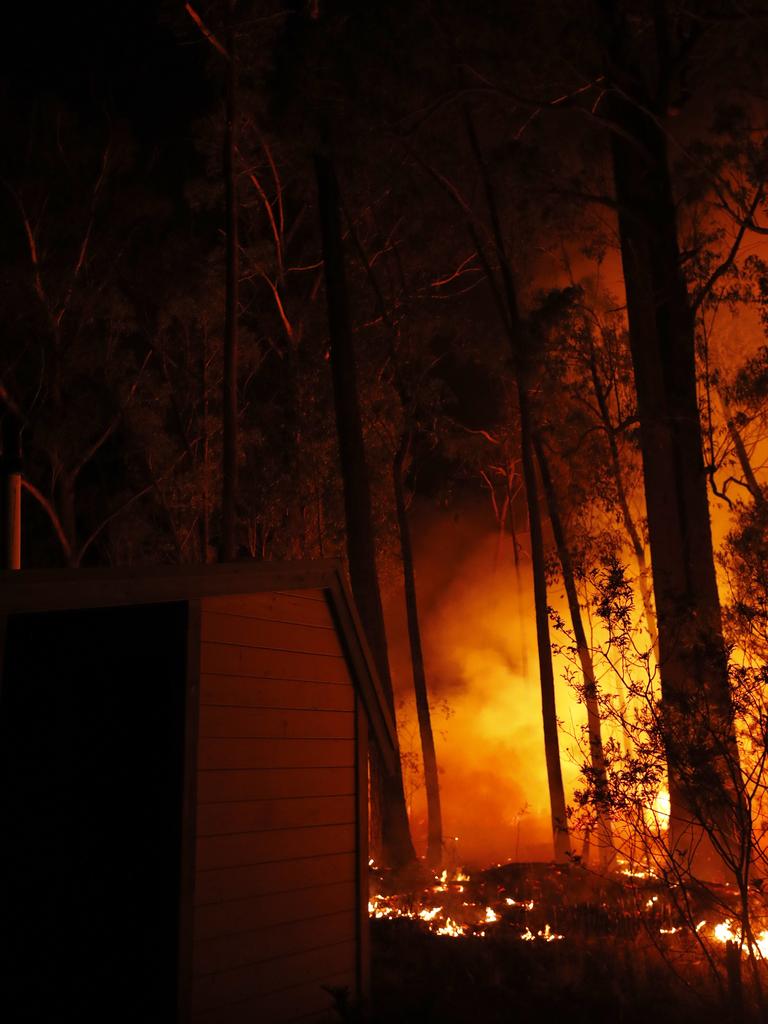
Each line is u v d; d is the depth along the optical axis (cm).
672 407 1446
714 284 1523
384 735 753
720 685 812
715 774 759
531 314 1602
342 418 1692
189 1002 559
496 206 1831
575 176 1672
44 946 600
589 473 1719
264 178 2389
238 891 611
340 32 1750
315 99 1753
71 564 2389
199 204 2191
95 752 614
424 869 1474
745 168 1411
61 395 2441
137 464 2478
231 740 625
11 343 2447
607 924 961
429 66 1717
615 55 1579
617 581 875
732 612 1016
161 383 2473
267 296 2480
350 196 2056
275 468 2286
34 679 647
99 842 599
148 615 615
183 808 574
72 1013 582
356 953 699
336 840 700
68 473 2422
